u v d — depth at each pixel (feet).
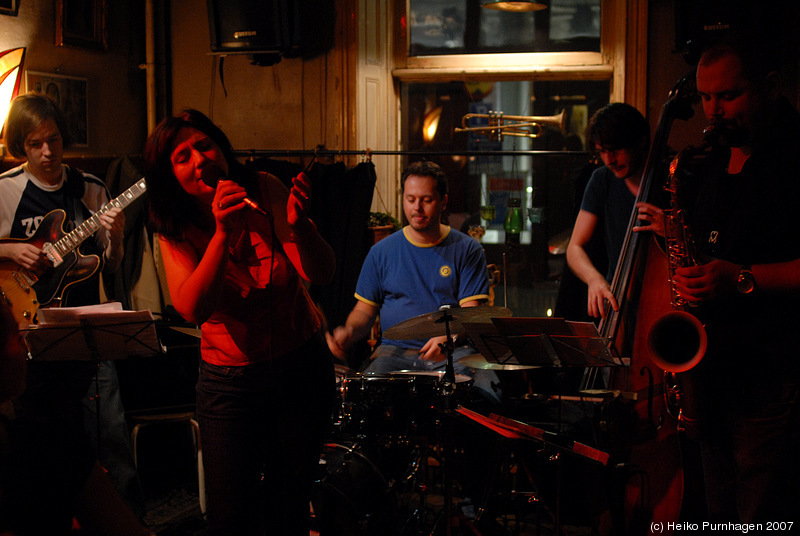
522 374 9.27
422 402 8.38
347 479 8.05
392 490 8.57
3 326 3.85
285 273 6.28
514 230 13.56
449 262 10.47
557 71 13.83
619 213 10.03
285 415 6.36
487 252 14.93
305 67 13.89
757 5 9.88
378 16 14.16
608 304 9.02
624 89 12.82
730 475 6.41
